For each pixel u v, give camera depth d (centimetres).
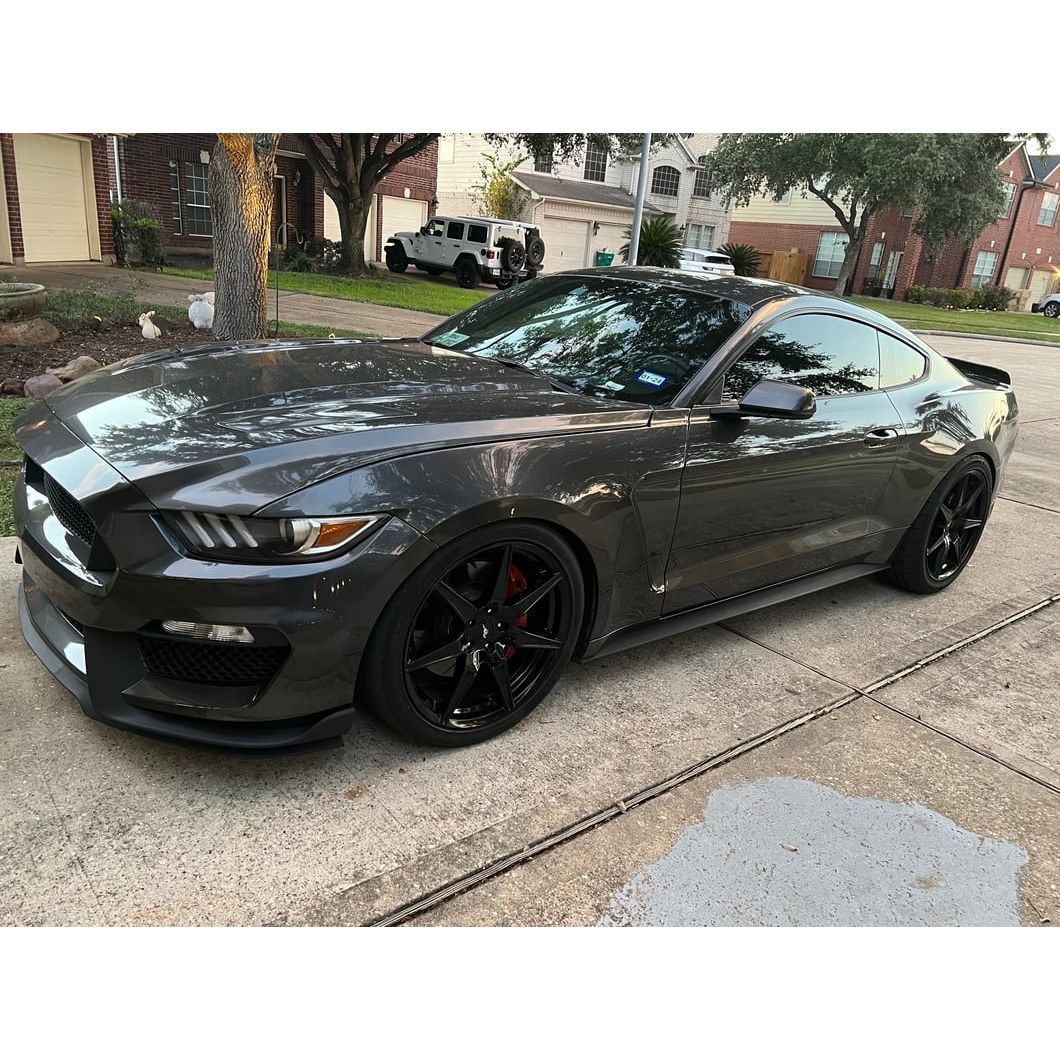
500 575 255
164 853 216
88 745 254
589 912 212
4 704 269
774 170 3003
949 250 4050
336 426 240
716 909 217
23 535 256
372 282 1962
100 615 221
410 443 239
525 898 214
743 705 317
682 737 291
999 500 654
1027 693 348
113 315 941
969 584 470
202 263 2062
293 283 1705
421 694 255
